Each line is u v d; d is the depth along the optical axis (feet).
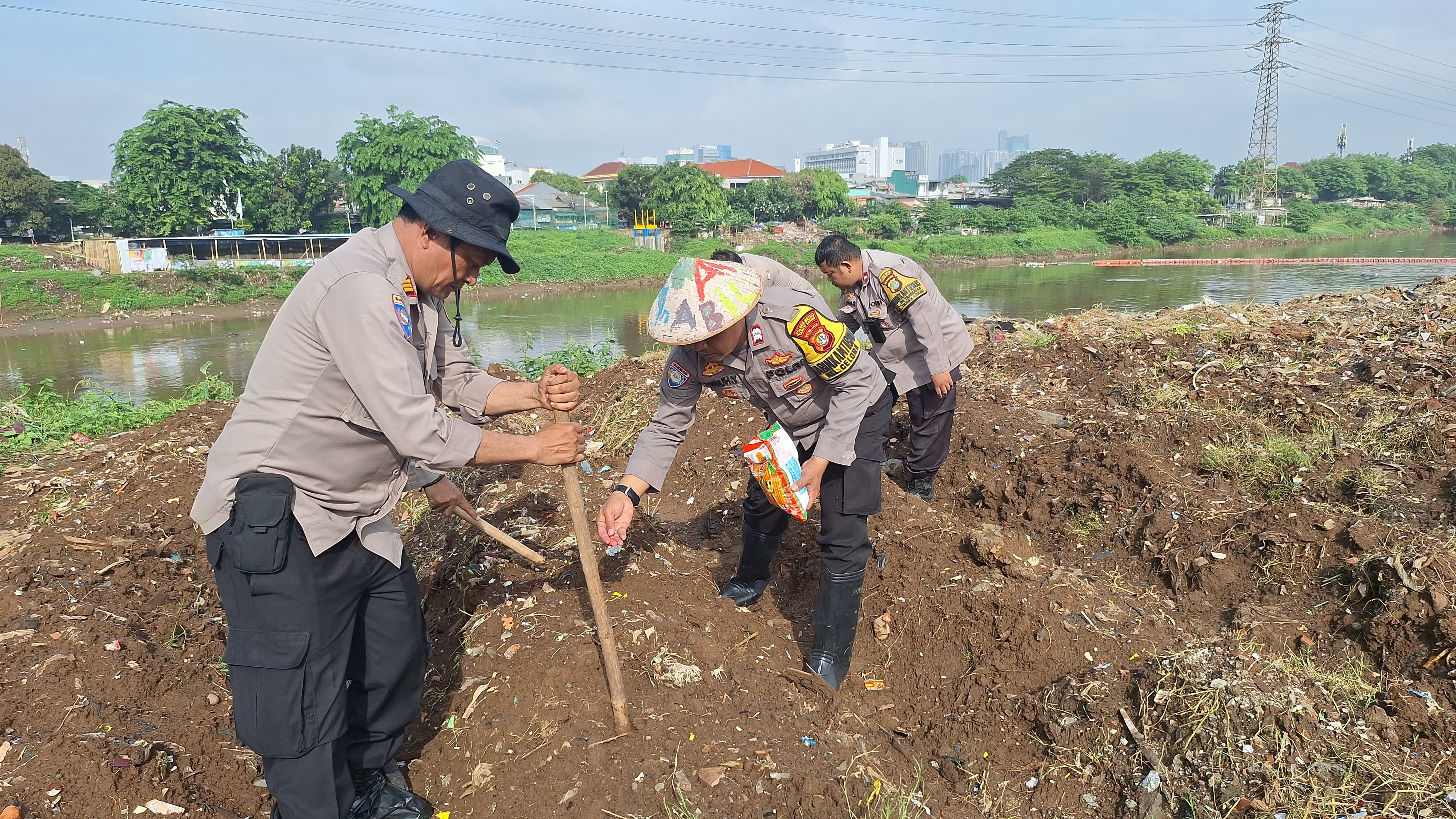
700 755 8.21
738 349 9.02
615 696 8.45
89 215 164.45
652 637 9.86
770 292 9.02
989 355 22.76
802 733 8.79
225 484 6.68
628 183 221.46
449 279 7.34
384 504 7.37
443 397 8.47
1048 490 14.74
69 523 13.89
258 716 6.76
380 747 8.05
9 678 9.06
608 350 28.84
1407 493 12.15
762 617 11.48
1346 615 10.14
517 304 114.21
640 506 14.49
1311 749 8.26
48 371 64.69
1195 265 147.84
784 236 219.20
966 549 11.94
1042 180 258.98
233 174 151.84
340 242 160.76
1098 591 11.28
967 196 392.68
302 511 6.73
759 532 11.12
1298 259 149.18
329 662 7.04
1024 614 10.53
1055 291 101.30
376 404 6.59
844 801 7.73
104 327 93.50
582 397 21.31
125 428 23.36
